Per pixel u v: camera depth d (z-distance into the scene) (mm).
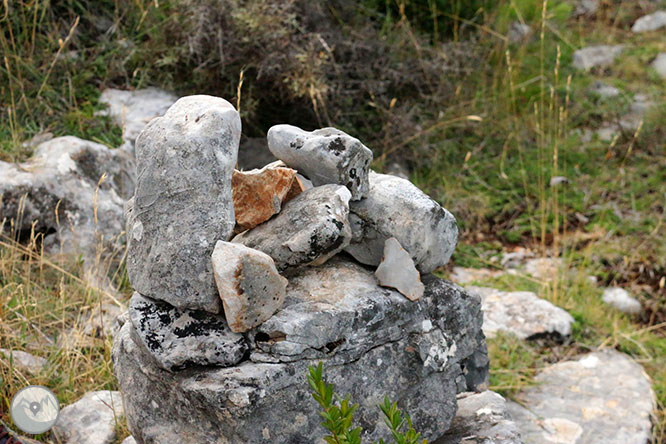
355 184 2775
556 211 5812
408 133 6207
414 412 2811
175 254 2508
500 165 6504
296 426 2523
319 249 2572
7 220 4398
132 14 6043
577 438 3965
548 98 7207
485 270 5531
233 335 2506
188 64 5668
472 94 6887
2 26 5578
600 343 4746
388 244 2771
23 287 4160
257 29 5570
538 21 7648
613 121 7176
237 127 2543
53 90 5449
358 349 2611
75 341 3881
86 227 4598
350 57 6234
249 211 2686
